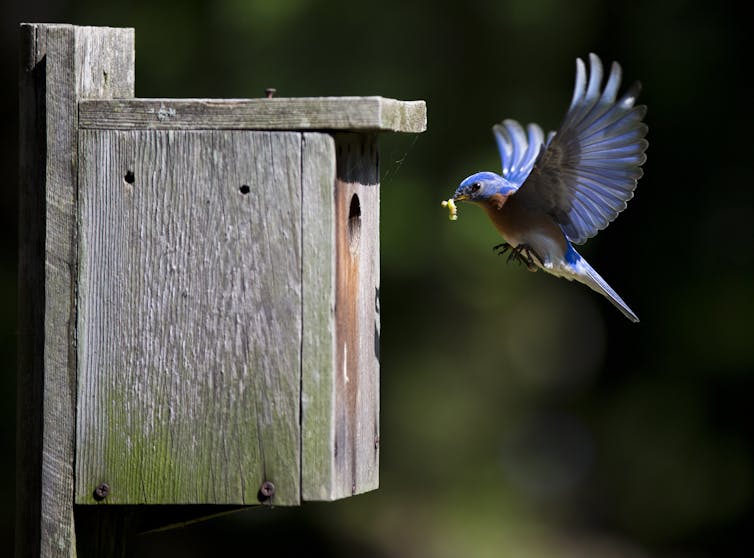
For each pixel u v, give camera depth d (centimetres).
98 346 589
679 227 1688
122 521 632
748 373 1673
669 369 1731
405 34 1532
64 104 591
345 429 604
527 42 1606
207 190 584
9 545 1389
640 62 1628
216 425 584
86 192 588
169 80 1477
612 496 1827
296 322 580
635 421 1791
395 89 1514
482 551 1593
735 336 1653
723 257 1669
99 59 602
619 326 1775
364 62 1506
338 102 576
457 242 1504
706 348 1680
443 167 1548
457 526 1616
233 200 582
